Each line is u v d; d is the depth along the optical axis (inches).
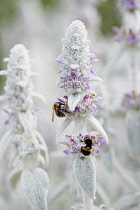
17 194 33.8
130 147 33.2
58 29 45.9
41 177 26.5
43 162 27.0
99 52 40.9
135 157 33.6
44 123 35.1
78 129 25.3
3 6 49.5
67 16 44.6
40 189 26.1
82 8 42.5
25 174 26.6
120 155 36.0
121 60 39.0
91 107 25.0
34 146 26.6
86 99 25.1
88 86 24.8
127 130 33.2
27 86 26.5
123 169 33.4
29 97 26.7
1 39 47.6
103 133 25.1
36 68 40.6
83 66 24.8
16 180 28.6
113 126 36.7
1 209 33.8
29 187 26.1
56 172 35.3
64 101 25.1
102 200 31.1
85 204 25.5
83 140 25.1
